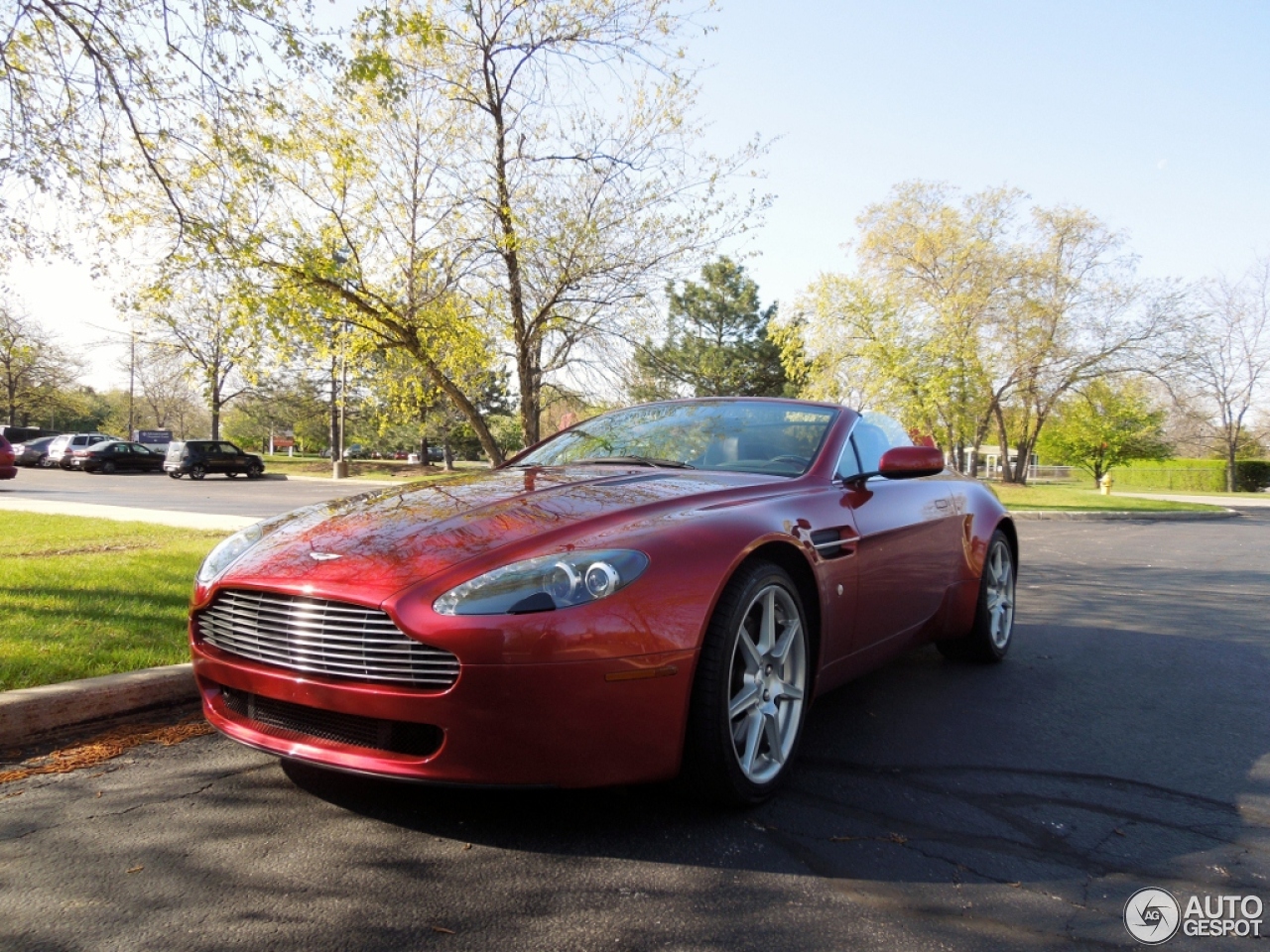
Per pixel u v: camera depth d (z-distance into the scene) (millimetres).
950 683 4203
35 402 46094
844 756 3123
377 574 2305
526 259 8547
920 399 27438
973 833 2488
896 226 32656
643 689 2242
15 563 6324
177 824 2434
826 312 28141
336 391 30188
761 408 3926
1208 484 52000
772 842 2387
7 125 6449
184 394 51000
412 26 6934
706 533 2518
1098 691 4117
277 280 7602
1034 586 7875
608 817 2516
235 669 2463
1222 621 6168
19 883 2094
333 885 2102
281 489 22547
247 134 7145
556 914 1979
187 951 1807
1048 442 54312
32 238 6816
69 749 3037
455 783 2154
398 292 8375
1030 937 1938
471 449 47219
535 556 2295
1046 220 32656
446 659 2146
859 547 3215
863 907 2049
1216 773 3039
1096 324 32969
